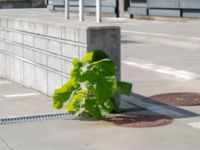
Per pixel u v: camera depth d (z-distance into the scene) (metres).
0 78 14.45
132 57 17.61
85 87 9.02
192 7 34.34
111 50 9.44
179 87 11.92
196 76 13.43
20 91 12.13
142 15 39.97
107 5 43.78
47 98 11.10
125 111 9.44
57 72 10.79
